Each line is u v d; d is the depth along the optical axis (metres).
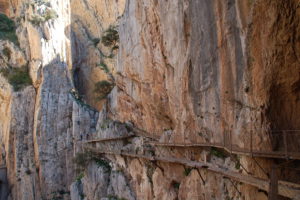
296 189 11.02
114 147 38.41
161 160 25.41
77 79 69.81
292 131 13.05
